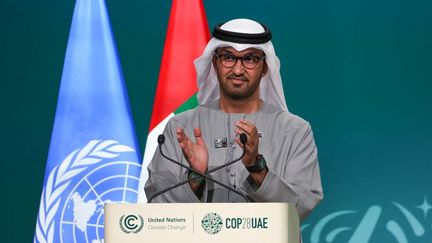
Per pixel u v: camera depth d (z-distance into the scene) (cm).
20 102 1089
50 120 1085
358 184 1058
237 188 707
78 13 954
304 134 734
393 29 1072
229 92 739
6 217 1075
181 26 934
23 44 1094
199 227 473
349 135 1062
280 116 750
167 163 718
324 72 1070
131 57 1090
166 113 912
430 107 1060
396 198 1055
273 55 741
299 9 1080
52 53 1093
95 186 917
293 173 711
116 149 927
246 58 732
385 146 1062
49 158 925
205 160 642
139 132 1077
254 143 618
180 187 668
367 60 1070
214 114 755
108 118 933
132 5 1095
